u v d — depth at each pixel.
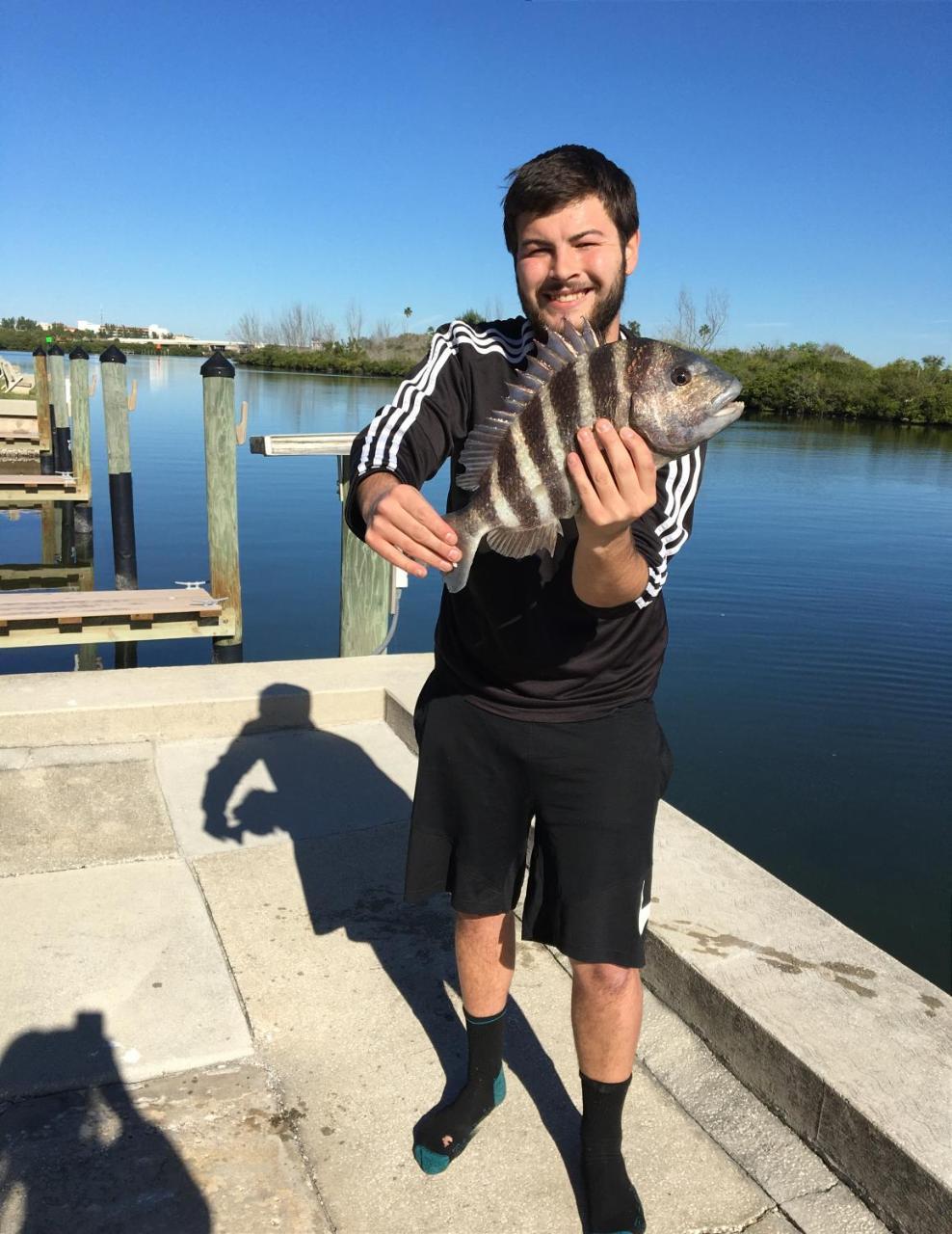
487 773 2.15
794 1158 2.30
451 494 2.18
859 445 35.81
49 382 18.78
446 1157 2.25
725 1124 2.41
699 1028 2.70
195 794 4.19
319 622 11.15
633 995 2.10
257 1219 2.09
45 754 4.40
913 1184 2.03
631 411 1.62
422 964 3.08
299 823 3.99
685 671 9.04
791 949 2.79
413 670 5.38
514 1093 2.53
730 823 6.19
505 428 1.79
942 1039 2.40
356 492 1.86
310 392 47.22
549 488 1.72
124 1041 2.63
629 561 1.77
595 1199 2.11
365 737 4.90
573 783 2.07
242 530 16.59
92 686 4.85
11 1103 2.38
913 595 12.11
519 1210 2.16
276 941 3.16
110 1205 2.10
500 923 2.27
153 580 13.28
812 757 7.20
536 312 2.04
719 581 12.68
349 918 3.32
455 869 2.25
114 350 12.32
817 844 5.96
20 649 11.34
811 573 13.30
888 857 5.82
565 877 2.11
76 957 3.00
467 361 2.08
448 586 1.83
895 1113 2.14
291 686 5.00
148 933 3.16
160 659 10.96
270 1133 2.35
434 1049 2.69
